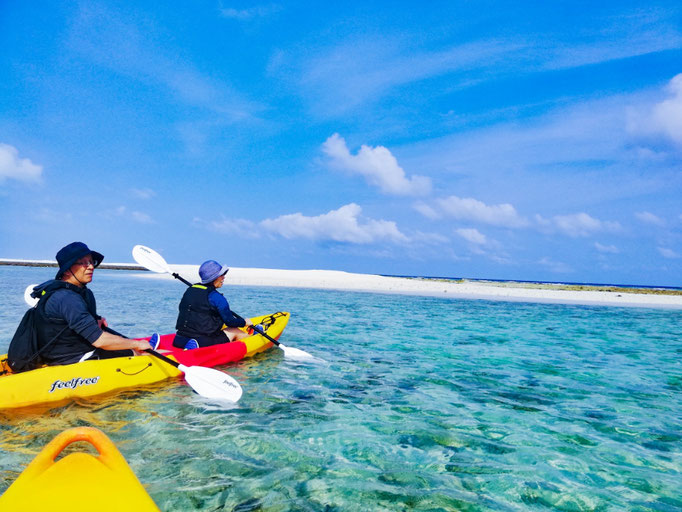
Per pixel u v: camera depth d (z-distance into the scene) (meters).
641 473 3.13
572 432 3.92
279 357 6.62
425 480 2.92
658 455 3.46
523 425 4.07
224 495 2.63
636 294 30.19
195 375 4.61
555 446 3.59
